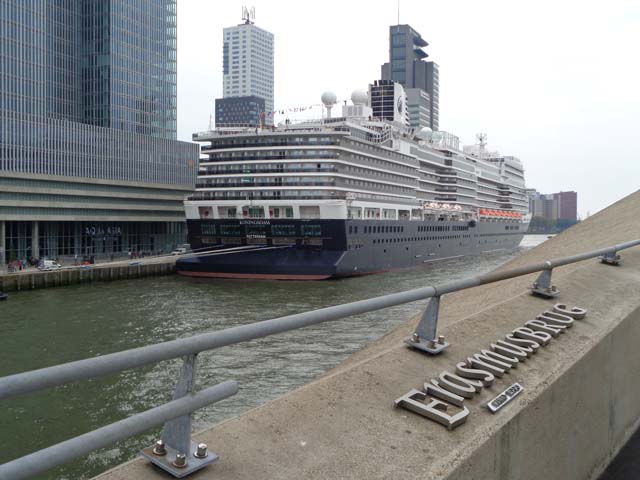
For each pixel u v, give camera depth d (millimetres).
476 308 8781
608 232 13508
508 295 8953
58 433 19188
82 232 86562
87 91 102750
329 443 3883
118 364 2809
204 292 54281
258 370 25672
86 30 102438
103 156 90250
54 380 2557
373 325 34500
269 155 67750
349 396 4496
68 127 84625
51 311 43438
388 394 4645
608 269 10133
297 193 65375
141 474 3266
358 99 96188
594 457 6191
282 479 3447
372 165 73188
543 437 5047
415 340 5555
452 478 3732
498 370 5215
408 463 3771
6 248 75375
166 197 99125
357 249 67312
